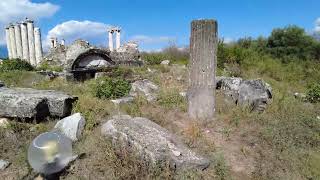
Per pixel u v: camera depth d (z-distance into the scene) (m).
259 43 22.22
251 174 5.23
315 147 6.43
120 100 7.73
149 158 4.91
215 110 7.62
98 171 4.86
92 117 6.32
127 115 6.63
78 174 4.78
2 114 6.14
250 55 16.70
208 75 7.04
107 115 6.74
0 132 5.75
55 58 21.98
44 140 4.43
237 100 8.52
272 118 7.38
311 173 5.41
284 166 5.51
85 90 9.08
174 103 8.16
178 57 19.64
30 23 29.22
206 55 6.99
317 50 20.47
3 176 4.77
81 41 21.42
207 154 5.56
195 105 7.14
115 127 5.57
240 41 21.84
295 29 21.38
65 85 10.58
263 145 6.11
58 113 6.32
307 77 15.30
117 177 4.64
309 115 7.95
